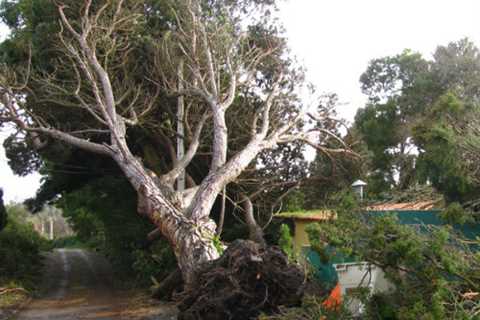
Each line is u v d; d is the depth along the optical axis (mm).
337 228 7855
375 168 25609
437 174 11547
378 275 8852
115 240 24766
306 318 7680
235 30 18547
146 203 13617
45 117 17938
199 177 20641
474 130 10633
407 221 10312
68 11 17234
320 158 18906
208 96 15844
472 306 6578
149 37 17500
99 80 17234
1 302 14734
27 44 17562
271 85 18859
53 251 42875
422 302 6602
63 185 24094
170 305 14016
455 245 7879
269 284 9516
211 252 12195
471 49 23625
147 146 20312
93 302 15742
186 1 17062
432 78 24406
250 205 17609
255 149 15031
